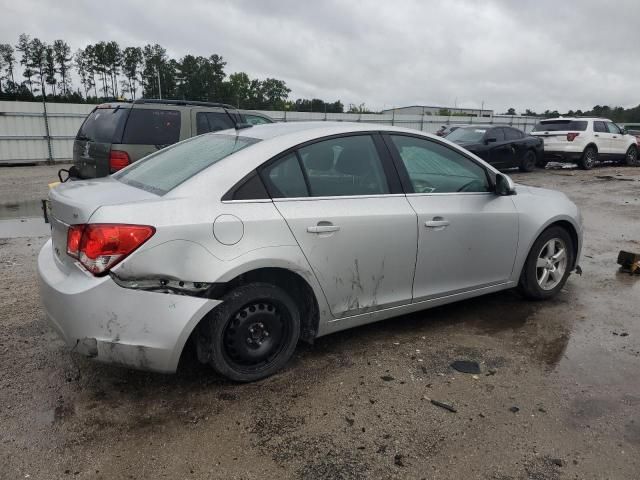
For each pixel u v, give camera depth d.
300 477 2.54
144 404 3.14
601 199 11.79
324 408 3.13
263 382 3.43
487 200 4.38
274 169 3.38
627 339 4.15
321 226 3.44
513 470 2.61
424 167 4.13
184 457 2.68
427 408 3.14
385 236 3.73
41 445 2.74
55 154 21.67
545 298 4.98
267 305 3.36
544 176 16.34
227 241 3.09
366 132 3.88
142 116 7.48
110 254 2.84
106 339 2.90
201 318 3.04
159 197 3.10
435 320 4.50
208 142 3.91
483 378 3.50
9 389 3.27
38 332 4.08
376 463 2.64
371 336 4.16
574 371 3.61
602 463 2.67
